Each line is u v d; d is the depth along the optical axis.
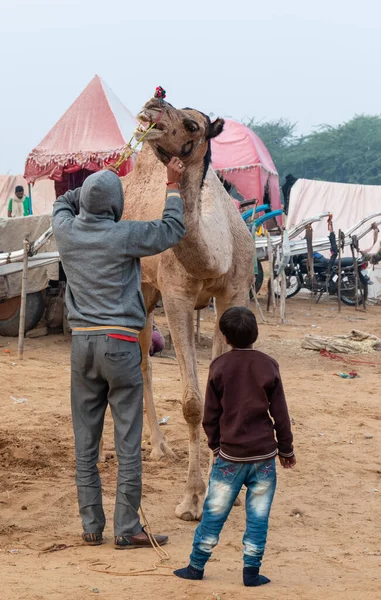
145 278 6.93
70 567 4.36
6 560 4.48
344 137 62.34
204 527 4.27
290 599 3.92
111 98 18.72
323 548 5.03
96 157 18.00
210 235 5.54
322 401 9.97
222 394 4.34
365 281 21.12
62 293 13.56
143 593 3.92
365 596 4.01
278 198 24.78
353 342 14.09
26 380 10.30
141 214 6.79
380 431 8.54
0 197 25.91
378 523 5.68
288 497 6.21
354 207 25.62
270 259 17.95
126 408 4.84
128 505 4.82
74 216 5.13
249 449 4.25
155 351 12.81
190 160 5.05
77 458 4.97
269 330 16.30
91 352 4.77
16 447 7.19
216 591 4.02
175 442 7.84
